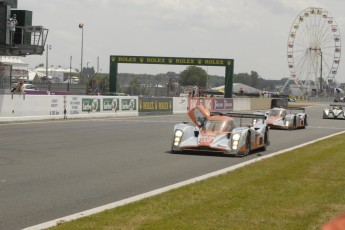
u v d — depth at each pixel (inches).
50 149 750.5
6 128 1097.4
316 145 909.8
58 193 426.6
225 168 592.4
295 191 429.1
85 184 472.7
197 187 445.7
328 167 594.9
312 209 357.4
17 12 1497.3
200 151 765.9
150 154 724.7
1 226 315.0
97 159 656.4
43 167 573.0
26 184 464.8
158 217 328.5
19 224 320.8
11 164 589.3
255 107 3125.0
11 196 410.0
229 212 344.2
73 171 550.3
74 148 773.9
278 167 591.5
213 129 757.3
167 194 410.9
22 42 1487.5
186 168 596.1
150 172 558.3
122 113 1772.9
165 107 2064.5
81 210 364.5
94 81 2667.3
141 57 2957.7
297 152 777.6
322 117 2242.9
